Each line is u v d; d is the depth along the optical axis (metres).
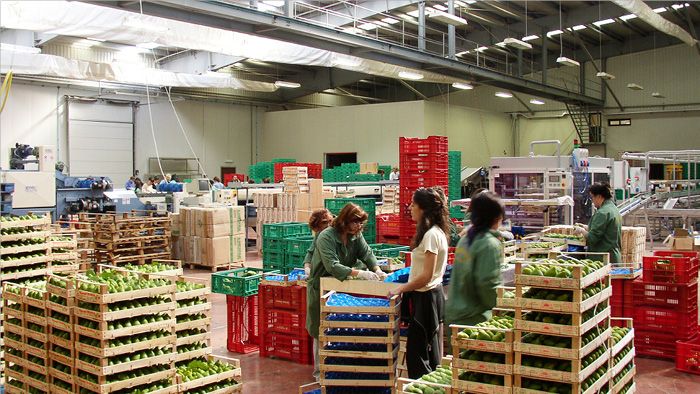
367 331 5.13
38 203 10.32
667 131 27.30
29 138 22.19
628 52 27.27
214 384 5.09
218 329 8.20
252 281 7.08
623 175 15.76
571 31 24.52
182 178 27.02
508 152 31.58
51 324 4.90
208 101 28.33
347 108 28.45
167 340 4.82
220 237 13.16
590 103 27.98
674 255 7.36
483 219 4.10
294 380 6.11
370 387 5.20
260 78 28.75
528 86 22.56
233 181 21.09
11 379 5.44
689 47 26.41
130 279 4.97
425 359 4.64
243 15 12.23
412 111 26.62
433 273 4.59
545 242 7.23
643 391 5.86
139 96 25.23
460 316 4.07
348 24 20.45
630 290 6.94
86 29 11.23
